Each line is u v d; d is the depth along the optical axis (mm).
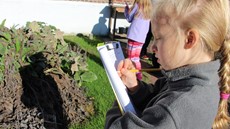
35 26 4484
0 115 3506
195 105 1250
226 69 1496
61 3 9031
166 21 1349
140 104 1712
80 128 3961
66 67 4465
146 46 7297
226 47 1436
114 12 9312
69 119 4039
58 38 4680
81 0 9203
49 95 4047
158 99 1377
